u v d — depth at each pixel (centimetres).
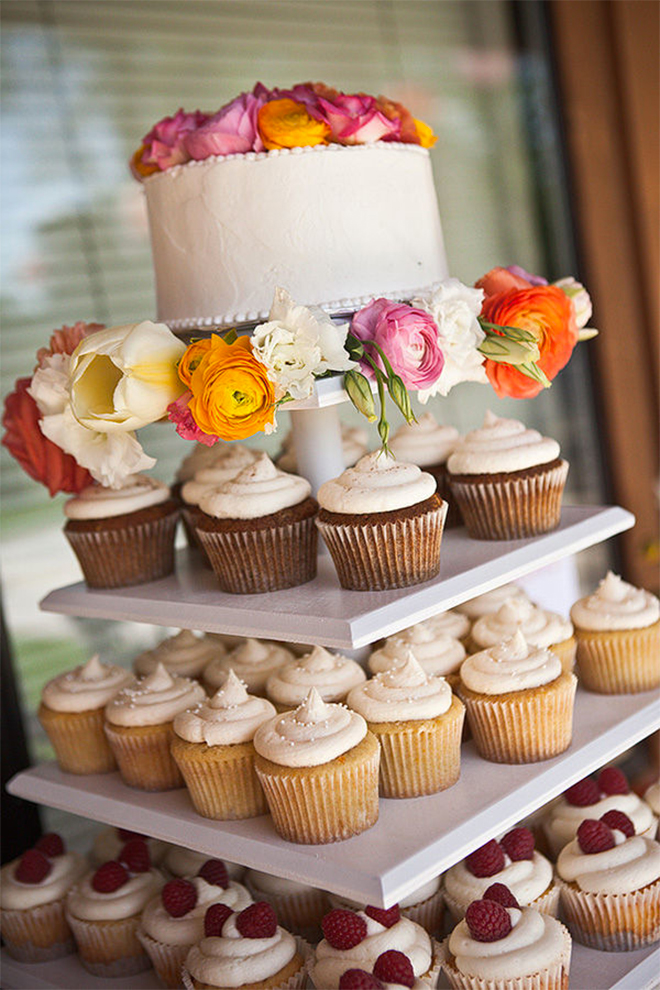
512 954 134
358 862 125
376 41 259
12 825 202
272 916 142
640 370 286
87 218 226
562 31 270
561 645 160
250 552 141
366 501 132
